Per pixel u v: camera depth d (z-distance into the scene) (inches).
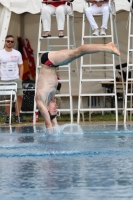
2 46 941.8
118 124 806.5
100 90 1113.4
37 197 241.4
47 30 891.4
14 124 873.5
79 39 1113.4
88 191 252.8
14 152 405.1
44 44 1110.4
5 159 372.2
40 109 578.2
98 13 876.6
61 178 289.1
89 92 1116.5
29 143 478.0
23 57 1106.1
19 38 1099.9
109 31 1099.9
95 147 434.3
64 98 1116.5
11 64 925.8
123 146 442.3
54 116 587.8
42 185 270.5
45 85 574.6
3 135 589.3
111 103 1106.7
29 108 1038.4
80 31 1111.0
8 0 926.4
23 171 315.9
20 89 928.9
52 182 278.1
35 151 409.1
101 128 692.7
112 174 299.4
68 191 253.9
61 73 1116.5
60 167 329.1
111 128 690.8
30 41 1108.5
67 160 361.1
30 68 1107.9
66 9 884.6
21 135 587.2
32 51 1107.9
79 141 493.4
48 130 583.8
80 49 567.8
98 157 374.9
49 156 386.3
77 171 312.2
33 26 1104.2
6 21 933.2
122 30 1099.3
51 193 249.9
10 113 882.8
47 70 576.1
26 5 930.1
